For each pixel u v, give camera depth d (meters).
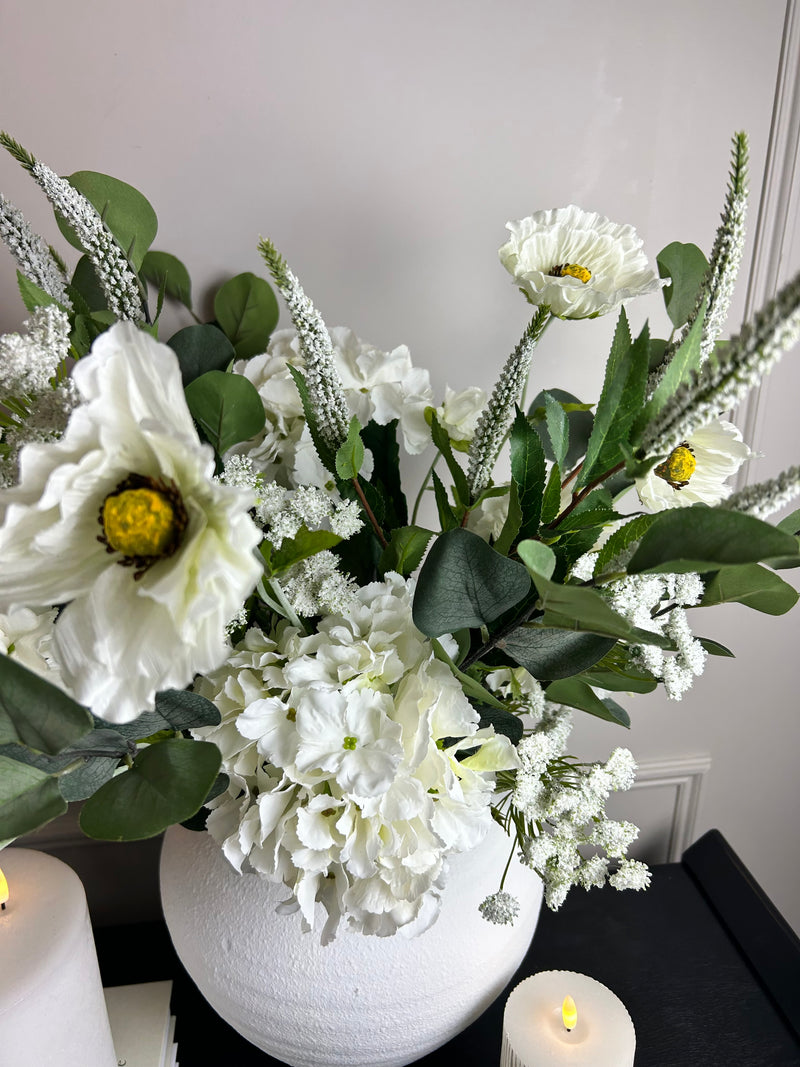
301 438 0.52
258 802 0.43
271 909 0.51
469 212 0.67
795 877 1.01
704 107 0.67
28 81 0.59
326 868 0.43
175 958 0.76
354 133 0.63
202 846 0.54
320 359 0.45
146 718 0.41
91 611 0.30
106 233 0.46
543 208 0.68
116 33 0.58
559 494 0.44
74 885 0.54
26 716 0.32
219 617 0.29
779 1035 0.68
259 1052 0.68
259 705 0.42
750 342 0.31
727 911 0.79
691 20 0.65
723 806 0.94
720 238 0.38
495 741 0.46
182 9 0.59
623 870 0.51
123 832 0.36
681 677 0.48
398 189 0.65
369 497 0.52
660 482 0.41
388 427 0.56
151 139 0.61
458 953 0.53
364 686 0.43
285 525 0.43
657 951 0.76
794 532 0.48
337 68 0.62
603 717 0.54
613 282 0.49
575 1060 0.60
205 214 0.64
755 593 0.47
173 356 0.29
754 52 0.66
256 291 0.63
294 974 0.51
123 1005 0.69
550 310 0.48
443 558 0.40
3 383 0.37
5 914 0.52
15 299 0.64
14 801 0.37
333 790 0.43
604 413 0.42
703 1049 0.67
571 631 0.42
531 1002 0.65
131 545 0.30
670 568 0.35
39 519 0.31
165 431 0.27
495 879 0.55
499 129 0.65
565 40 0.64
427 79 0.63
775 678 0.88
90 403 0.30
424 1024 0.54
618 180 0.68
